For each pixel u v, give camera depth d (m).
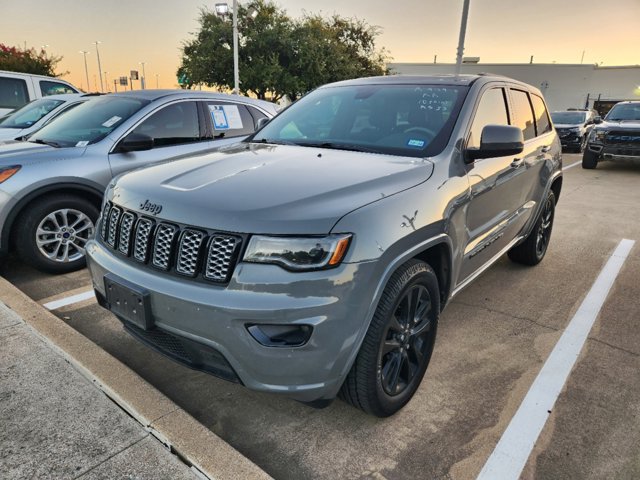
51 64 25.25
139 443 2.11
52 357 2.74
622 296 4.00
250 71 21.38
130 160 4.50
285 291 1.85
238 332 1.86
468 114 2.93
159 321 2.07
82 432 2.17
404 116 3.04
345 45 28.12
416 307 2.38
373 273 1.97
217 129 5.28
